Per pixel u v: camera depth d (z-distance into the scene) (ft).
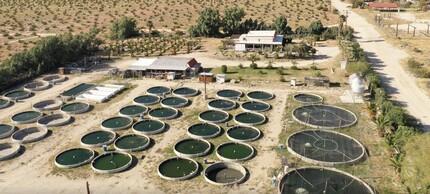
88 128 201.67
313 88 250.78
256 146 179.32
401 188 145.07
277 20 406.41
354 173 155.74
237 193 145.79
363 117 205.46
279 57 321.93
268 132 192.65
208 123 203.41
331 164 160.76
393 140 167.43
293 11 495.00
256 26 409.49
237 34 403.95
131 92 252.01
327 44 367.04
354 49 309.42
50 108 225.76
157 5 520.83
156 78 277.64
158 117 210.59
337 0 594.65
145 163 167.32
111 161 169.48
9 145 185.78
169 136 190.90
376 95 222.28
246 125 199.11
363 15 494.18
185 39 390.01
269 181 152.46
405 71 281.54
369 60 311.68
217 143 183.21
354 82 234.38
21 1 558.15
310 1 544.62
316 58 318.86
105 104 232.94
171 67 280.31
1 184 154.92
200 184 151.84
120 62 321.32
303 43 338.54
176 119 210.18
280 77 272.51
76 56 329.93
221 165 164.45
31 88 260.62
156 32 415.44
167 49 354.33
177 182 153.38
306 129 193.67
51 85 268.41
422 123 197.77
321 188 147.02
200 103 231.50
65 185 153.38
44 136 193.36
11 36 390.01
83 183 154.30
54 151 179.83
